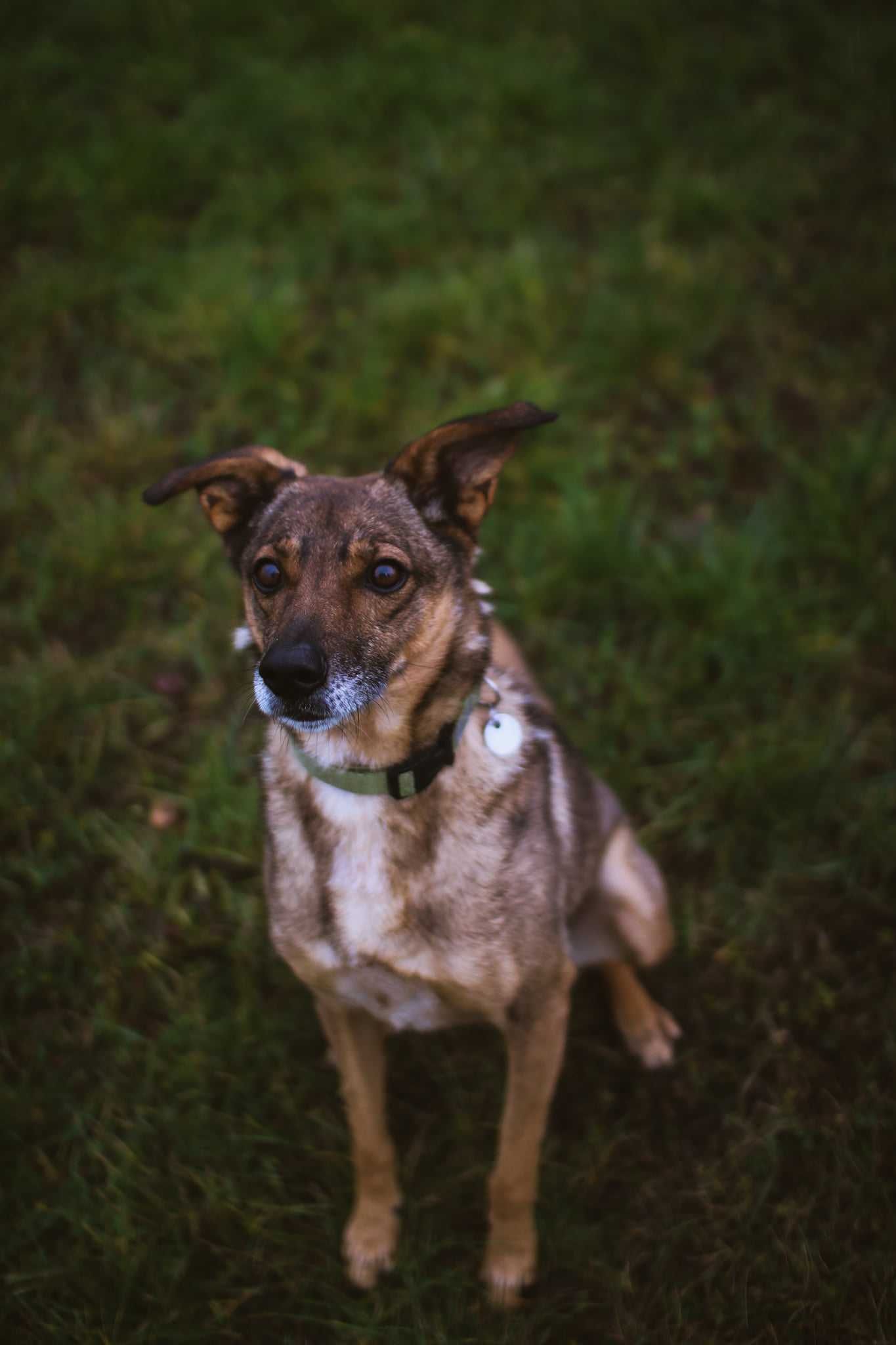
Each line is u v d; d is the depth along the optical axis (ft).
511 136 5.83
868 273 5.08
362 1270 3.04
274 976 3.50
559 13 6.43
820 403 4.72
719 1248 3.03
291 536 2.69
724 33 6.32
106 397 4.73
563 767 3.15
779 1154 3.16
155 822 3.76
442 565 2.77
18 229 5.39
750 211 5.40
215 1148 3.18
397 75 5.97
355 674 2.62
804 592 4.14
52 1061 3.34
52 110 5.75
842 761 3.79
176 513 4.37
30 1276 2.97
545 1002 2.86
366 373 4.65
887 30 6.15
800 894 3.60
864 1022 3.35
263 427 4.64
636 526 4.32
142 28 6.40
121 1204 3.05
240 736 3.94
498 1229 2.98
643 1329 2.92
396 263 5.30
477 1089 3.35
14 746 3.77
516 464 4.48
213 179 5.60
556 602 4.19
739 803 3.72
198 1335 2.92
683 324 4.86
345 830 2.80
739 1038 3.39
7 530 4.35
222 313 4.87
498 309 4.94
